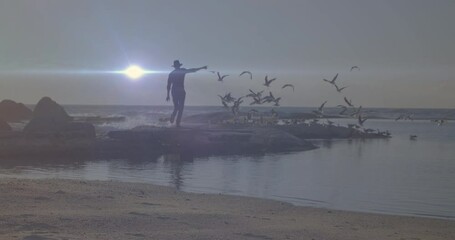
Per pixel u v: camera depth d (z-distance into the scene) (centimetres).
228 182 1808
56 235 788
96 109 14838
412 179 1966
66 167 2233
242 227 953
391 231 1016
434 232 1028
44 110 4353
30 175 1917
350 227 1033
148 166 2311
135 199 1205
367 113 8106
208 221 989
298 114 7619
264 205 1259
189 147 3023
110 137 3106
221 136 3250
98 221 913
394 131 6619
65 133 3089
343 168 2328
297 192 1608
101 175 1956
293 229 964
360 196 1554
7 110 7138
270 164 2467
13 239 745
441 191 1666
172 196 1312
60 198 1123
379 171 2220
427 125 8844
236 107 4669
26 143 2806
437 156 3066
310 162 2595
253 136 3469
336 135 5119
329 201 1455
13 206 1001
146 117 7450
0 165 2277
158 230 880
